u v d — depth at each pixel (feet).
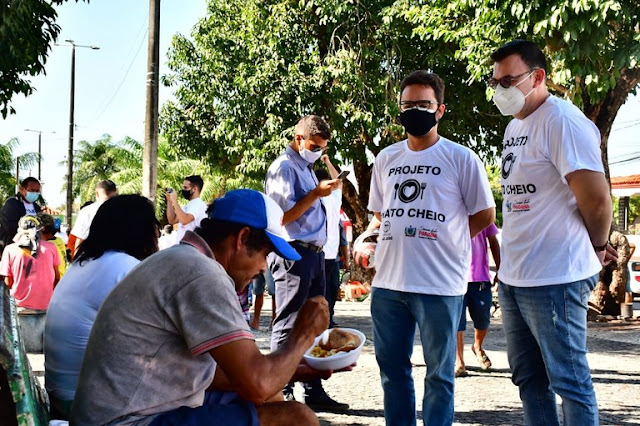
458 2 33.63
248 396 7.83
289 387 17.11
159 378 7.86
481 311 21.80
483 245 21.63
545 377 11.59
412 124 12.42
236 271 8.63
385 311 12.71
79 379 8.09
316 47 49.21
